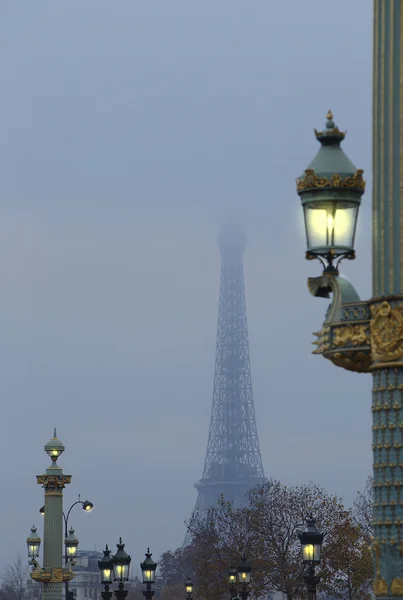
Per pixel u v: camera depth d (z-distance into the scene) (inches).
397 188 1845.5
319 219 1946.4
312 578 4977.9
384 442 1812.3
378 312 1841.8
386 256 1850.4
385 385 1823.3
